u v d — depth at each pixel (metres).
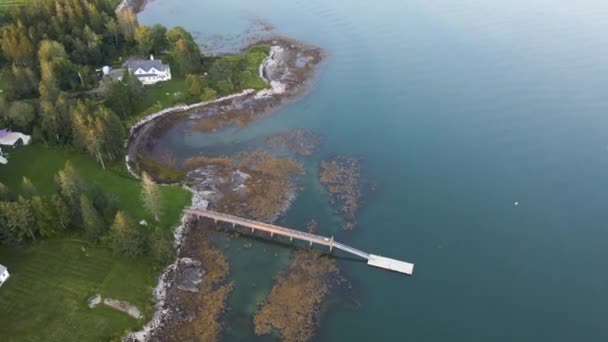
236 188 108.19
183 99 137.50
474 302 84.25
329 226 99.88
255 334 78.00
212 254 92.38
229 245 94.69
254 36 184.25
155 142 123.25
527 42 177.75
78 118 104.81
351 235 98.00
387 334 78.81
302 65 163.12
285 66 161.62
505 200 106.31
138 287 81.94
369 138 128.25
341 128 132.25
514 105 139.75
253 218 100.81
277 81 152.12
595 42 175.75
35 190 87.50
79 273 82.25
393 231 99.19
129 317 77.38
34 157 108.50
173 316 79.88
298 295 84.69
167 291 83.44
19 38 135.75
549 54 168.50
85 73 134.38
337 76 158.50
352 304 83.69
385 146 125.06
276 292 85.25
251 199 105.56
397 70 161.62
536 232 98.12
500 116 135.25
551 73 155.88
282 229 93.81
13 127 114.62
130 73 130.25
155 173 110.50
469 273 89.81
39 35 143.75
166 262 86.94
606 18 196.25
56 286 79.69
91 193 89.12
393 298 84.94
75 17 154.25
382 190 110.19
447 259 92.75
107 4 168.62
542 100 141.38
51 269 82.38
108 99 123.88
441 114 137.50
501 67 160.88
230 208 102.88
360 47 177.75
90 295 79.06
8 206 80.81
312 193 108.56
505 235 97.69
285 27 193.25
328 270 89.88
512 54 169.25
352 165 117.94
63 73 130.88
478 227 99.75
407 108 140.88
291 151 122.38
